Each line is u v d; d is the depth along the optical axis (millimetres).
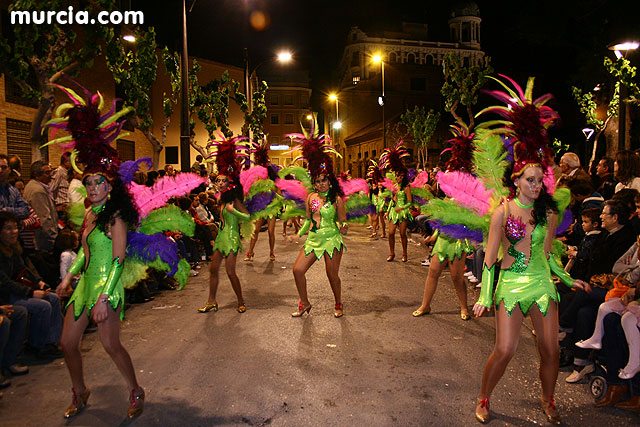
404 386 4410
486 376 3752
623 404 3986
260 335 5871
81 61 7859
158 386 4441
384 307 7160
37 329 5184
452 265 6469
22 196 7004
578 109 39281
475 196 4051
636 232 5184
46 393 4363
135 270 4086
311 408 3984
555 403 4121
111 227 3758
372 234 15852
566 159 7602
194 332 6008
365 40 59844
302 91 58750
